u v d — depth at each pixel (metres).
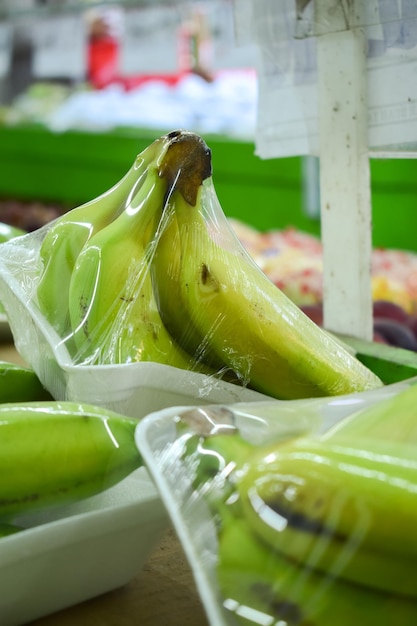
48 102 1.89
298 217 1.53
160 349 0.54
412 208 1.36
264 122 0.75
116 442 0.45
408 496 0.35
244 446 0.40
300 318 0.55
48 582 0.44
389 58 0.66
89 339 0.53
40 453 0.44
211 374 0.55
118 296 0.53
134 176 0.56
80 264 0.54
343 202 0.70
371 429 0.39
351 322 0.72
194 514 0.39
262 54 0.73
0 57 1.86
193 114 1.67
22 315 0.59
